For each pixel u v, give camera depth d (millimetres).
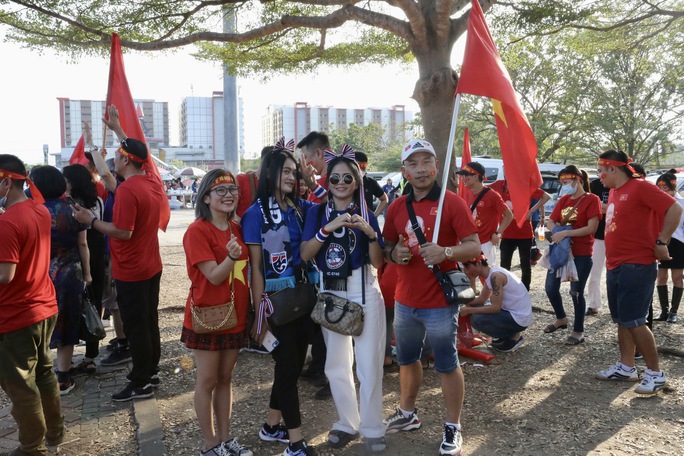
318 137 5109
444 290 3277
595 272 6871
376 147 65250
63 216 4520
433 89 5422
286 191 3424
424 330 3621
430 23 5422
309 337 3533
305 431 3865
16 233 3146
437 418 4027
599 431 3744
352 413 3592
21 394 3266
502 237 7512
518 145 3688
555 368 5023
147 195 4270
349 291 3439
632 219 4289
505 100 3586
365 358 3459
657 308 7355
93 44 6996
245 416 4105
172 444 3680
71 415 4168
